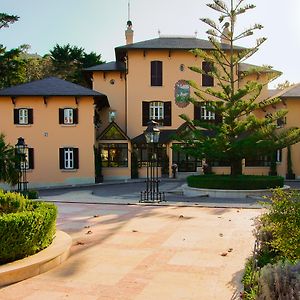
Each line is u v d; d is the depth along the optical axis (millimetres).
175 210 14742
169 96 34312
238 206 15844
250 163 32625
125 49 33844
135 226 11375
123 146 32562
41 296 5949
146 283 6480
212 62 23875
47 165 29766
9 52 40500
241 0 21844
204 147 22062
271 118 22141
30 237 7375
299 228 5535
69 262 7734
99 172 30938
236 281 6484
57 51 52719
